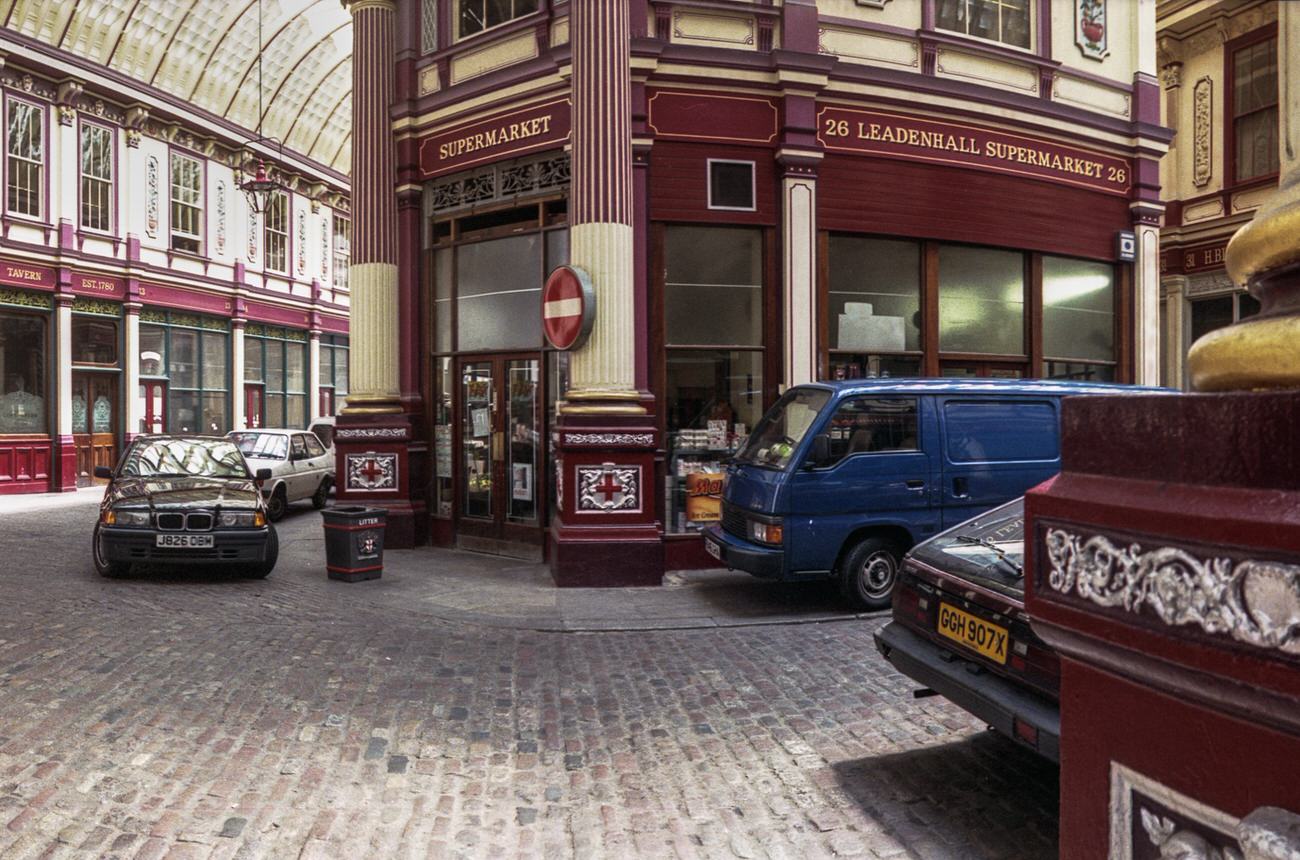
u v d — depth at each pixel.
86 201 20.05
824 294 10.59
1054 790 4.09
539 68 10.44
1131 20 12.87
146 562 9.43
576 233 9.62
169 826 3.64
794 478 7.87
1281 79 1.16
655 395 10.11
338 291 29.17
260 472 14.59
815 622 7.71
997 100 11.40
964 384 8.60
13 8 18.16
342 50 25.81
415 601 8.45
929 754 4.53
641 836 3.68
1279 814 0.96
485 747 4.65
